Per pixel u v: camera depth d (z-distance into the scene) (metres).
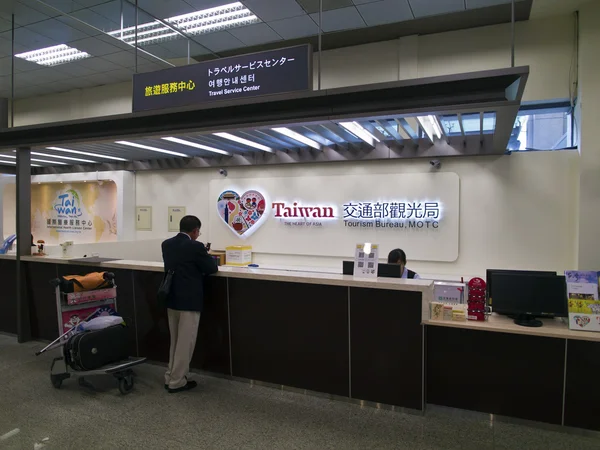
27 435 2.87
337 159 6.02
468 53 5.62
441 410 3.17
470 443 2.73
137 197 7.93
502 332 2.95
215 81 3.52
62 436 2.85
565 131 5.49
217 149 6.22
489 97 2.84
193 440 2.80
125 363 3.62
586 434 2.80
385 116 3.14
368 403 3.27
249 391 3.56
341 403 3.33
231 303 3.78
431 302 3.17
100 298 4.02
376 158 5.80
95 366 3.50
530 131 5.62
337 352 3.36
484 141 5.26
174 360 3.55
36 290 4.96
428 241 5.69
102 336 3.56
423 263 5.77
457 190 5.53
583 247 4.79
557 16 5.18
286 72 3.28
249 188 6.88
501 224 5.39
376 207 5.97
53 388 3.65
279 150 6.37
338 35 5.93
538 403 2.91
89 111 8.27
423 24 5.55
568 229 5.11
